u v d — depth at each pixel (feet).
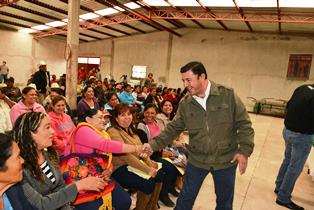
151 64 46.57
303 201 9.49
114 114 7.14
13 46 46.62
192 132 5.96
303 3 22.56
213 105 5.70
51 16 36.09
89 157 5.61
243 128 5.79
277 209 8.77
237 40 38.68
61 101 9.46
